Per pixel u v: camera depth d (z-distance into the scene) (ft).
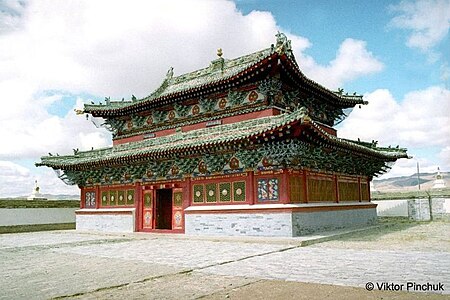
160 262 61.98
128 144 130.41
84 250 81.87
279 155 89.86
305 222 94.32
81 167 133.90
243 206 96.73
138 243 94.02
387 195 167.84
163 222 132.98
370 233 104.27
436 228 117.80
